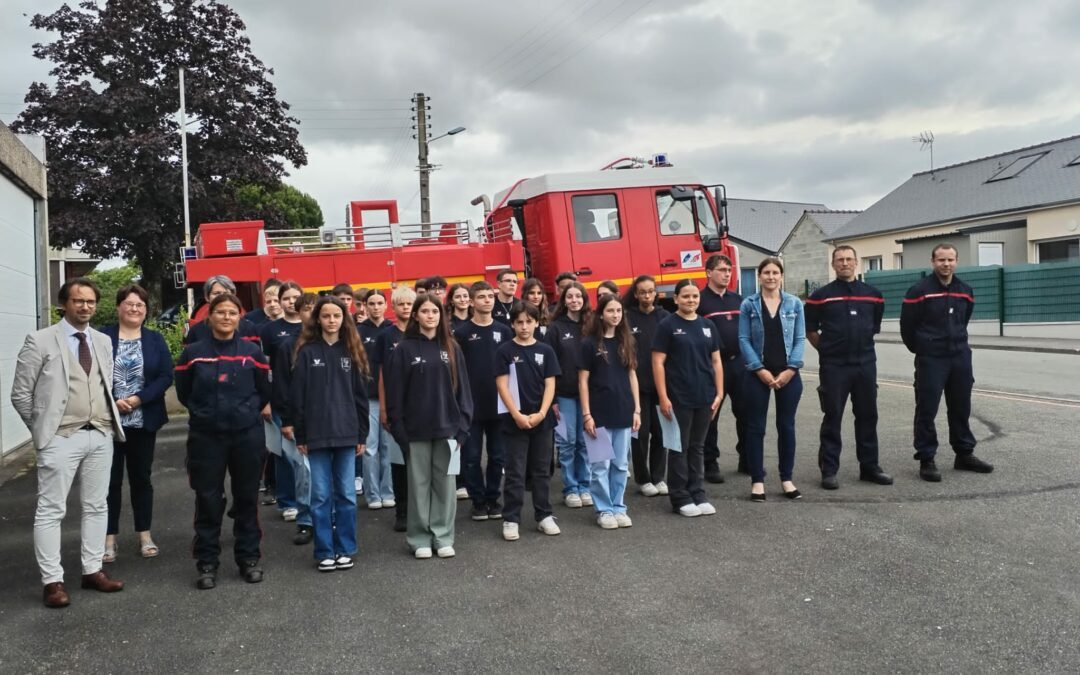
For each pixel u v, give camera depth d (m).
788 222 55.38
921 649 4.02
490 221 13.05
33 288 12.11
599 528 6.38
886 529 5.98
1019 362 17.23
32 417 5.09
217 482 5.40
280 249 10.84
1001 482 7.22
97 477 5.31
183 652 4.28
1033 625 4.25
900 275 30.41
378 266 10.80
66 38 32.47
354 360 5.75
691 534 6.09
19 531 6.89
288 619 4.71
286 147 34.66
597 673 3.88
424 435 5.79
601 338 6.47
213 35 33.72
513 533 6.17
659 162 12.21
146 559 5.99
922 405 7.51
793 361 6.93
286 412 6.30
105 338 5.44
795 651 4.05
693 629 4.34
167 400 13.37
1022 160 34.16
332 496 5.76
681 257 11.88
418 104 32.62
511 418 6.20
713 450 7.71
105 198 30.47
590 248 11.55
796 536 5.91
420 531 5.86
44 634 4.56
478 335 6.97
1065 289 23.94
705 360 6.69
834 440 7.35
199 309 10.81
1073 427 9.48
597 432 6.38
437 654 4.15
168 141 30.41
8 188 10.85
